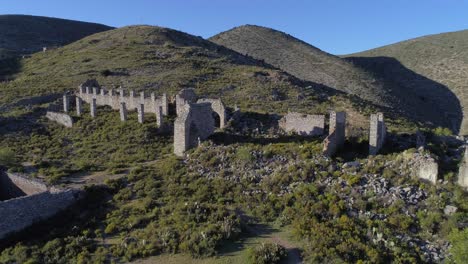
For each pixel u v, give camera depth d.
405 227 21.47
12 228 24.23
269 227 22.86
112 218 25.00
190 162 31.47
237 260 20.00
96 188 28.67
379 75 139.00
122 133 42.41
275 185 26.30
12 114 48.44
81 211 26.62
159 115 42.38
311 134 37.12
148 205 26.06
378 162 26.92
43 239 23.55
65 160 37.38
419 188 23.89
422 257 19.73
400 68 150.88
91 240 23.06
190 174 29.69
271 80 73.94
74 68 80.62
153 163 34.16
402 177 24.88
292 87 69.06
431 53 156.75
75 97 54.53
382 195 23.75
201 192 26.97
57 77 73.50
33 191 29.30
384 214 22.59
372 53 184.12
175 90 62.53
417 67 146.75
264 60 136.25
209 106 36.97
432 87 124.56
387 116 54.12
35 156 38.12
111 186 29.03
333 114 32.09
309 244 20.53
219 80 71.69
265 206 24.42
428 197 23.25
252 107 52.94
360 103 64.31
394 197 23.39
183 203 25.75
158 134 41.97
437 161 25.28
